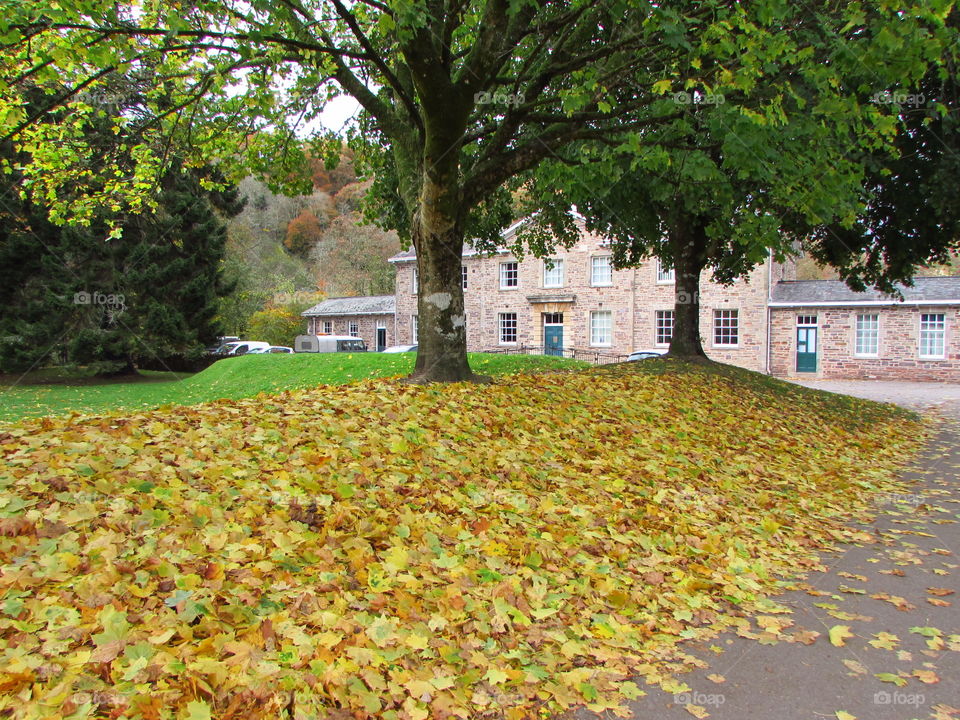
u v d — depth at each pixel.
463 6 8.22
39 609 2.80
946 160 11.68
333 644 2.92
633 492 6.11
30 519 3.62
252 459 5.14
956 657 3.46
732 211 11.10
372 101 9.44
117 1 6.83
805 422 11.92
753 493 6.91
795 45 7.41
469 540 4.43
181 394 17.69
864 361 27.88
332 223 56.03
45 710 2.21
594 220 16.92
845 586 4.51
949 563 5.04
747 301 29.14
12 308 24.70
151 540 3.56
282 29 7.49
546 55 9.77
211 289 26.95
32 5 5.75
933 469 9.04
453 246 9.12
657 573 4.43
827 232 14.70
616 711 2.87
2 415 14.27
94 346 24.03
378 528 4.25
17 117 7.56
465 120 8.00
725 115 7.27
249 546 3.66
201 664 2.55
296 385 15.52
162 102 10.45
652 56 8.31
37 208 23.03
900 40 6.32
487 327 35.22
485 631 3.38
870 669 3.33
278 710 2.46
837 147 9.18
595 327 32.25
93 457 4.63
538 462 6.41
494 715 2.77
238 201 29.09
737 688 3.12
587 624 3.68
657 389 11.48
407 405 7.35
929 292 26.86
